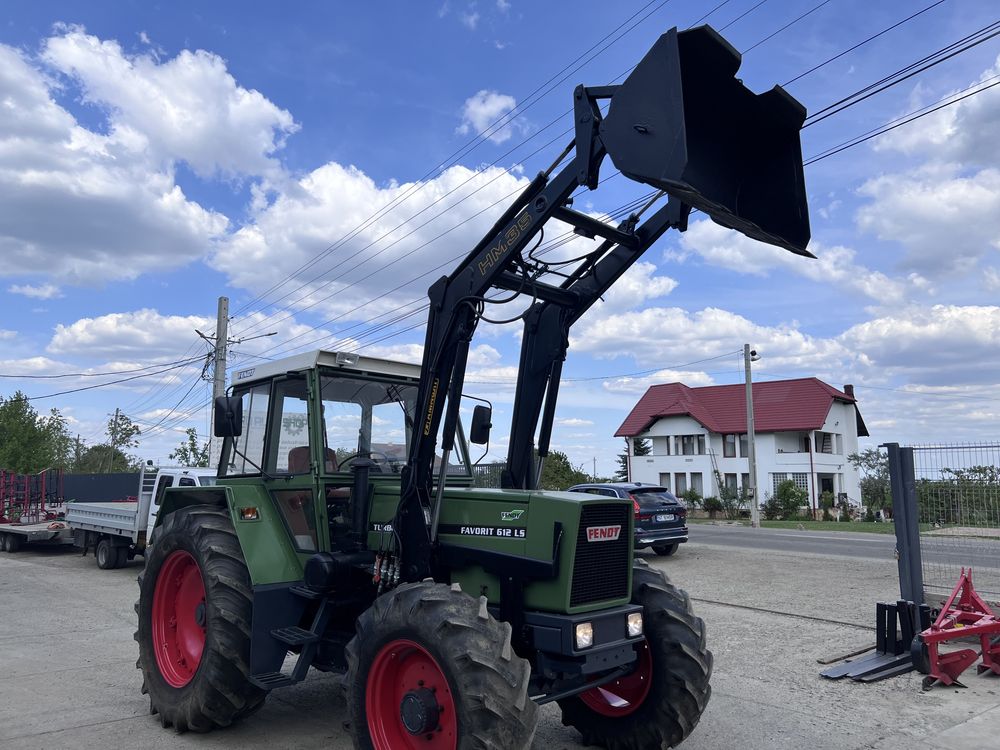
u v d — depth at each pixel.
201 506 5.61
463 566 4.48
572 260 4.76
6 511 19.16
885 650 6.89
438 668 3.75
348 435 5.34
